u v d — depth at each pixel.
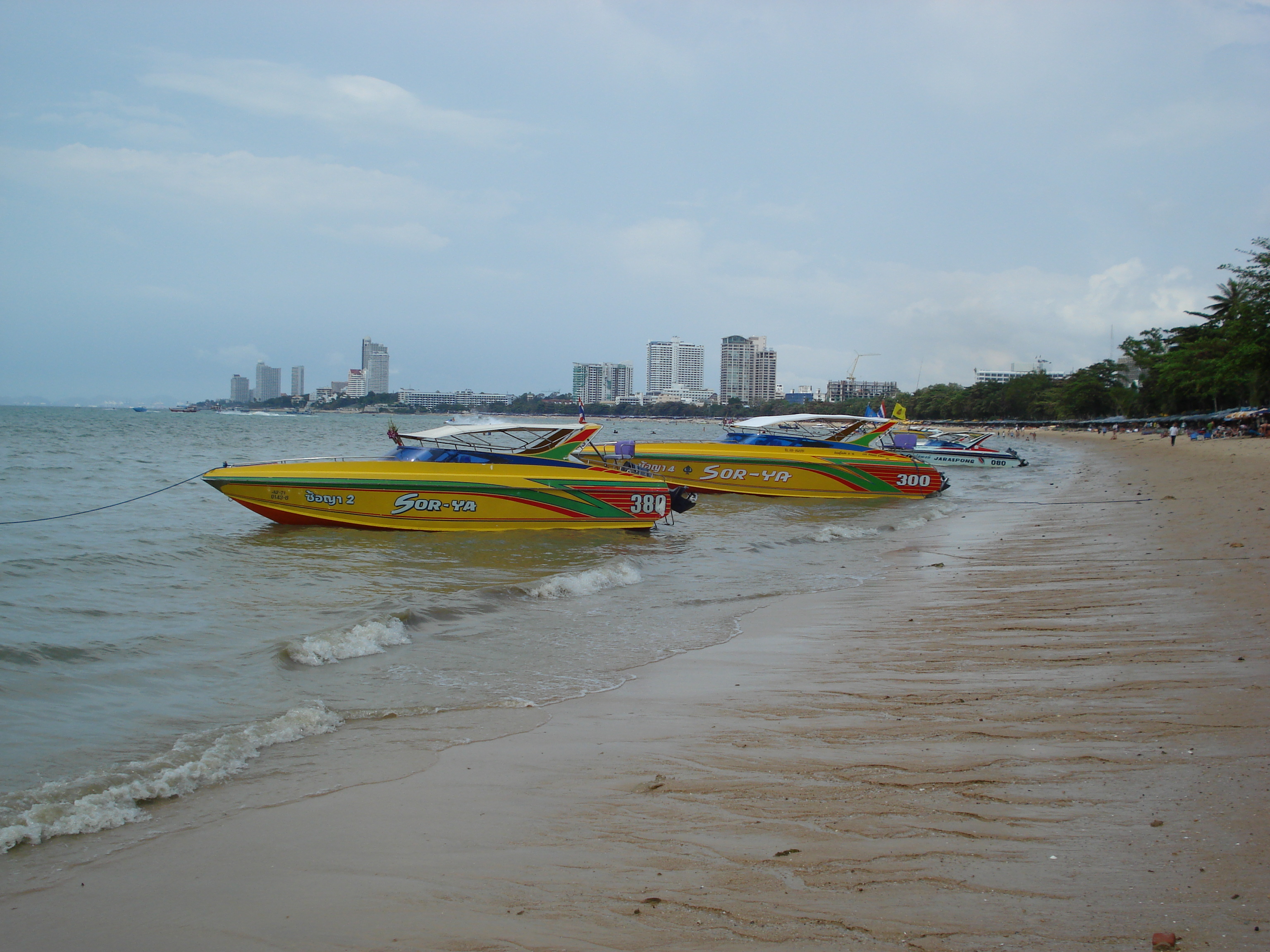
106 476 26.12
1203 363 76.69
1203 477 26.66
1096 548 13.27
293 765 5.12
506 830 4.18
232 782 4.86
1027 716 5.50
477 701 6.39
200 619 8.95
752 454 24.39
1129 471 34.31
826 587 11.38
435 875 3.73
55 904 3.56
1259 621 7.57
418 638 8.36
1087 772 4.46
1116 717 5.32
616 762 5.09
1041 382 142.88
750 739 5.41
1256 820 3.75
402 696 6.51
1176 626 7.69
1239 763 4.42
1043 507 21.17
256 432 79.69
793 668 7.26
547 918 3.32
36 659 7.18
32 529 14.88
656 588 11.28
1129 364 112.56
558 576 11.15
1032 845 3.67
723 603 10.25
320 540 14.95
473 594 10.14
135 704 6.23
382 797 4.62
